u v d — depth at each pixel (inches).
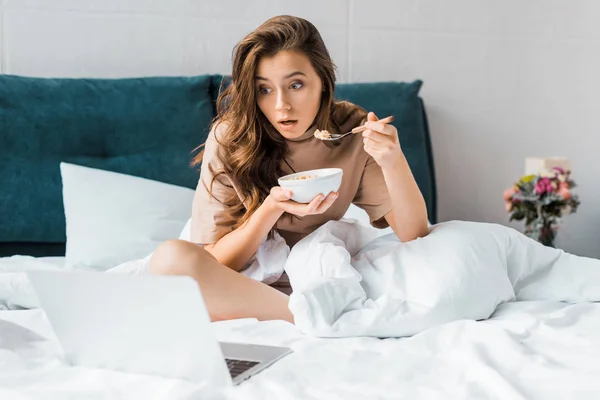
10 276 66.6
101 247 87.0
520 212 110.7
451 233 63.1
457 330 52.7
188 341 43.4
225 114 66.1
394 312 55.7
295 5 115.8
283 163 67.4
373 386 42.1
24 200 97.2
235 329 54.3
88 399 40.6
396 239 75.8
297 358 47.8
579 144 127.1
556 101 125.7
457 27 121.5
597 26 125.6
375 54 119.3
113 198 90.7
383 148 61.5
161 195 92.7
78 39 108.7
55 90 101.2
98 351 46.9
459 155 123.3
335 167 68.0
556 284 65.8
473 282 59.0
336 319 56.1
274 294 59.7
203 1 112.3
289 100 61.0
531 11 123.5
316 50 61.7
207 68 113.1
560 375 43.5
